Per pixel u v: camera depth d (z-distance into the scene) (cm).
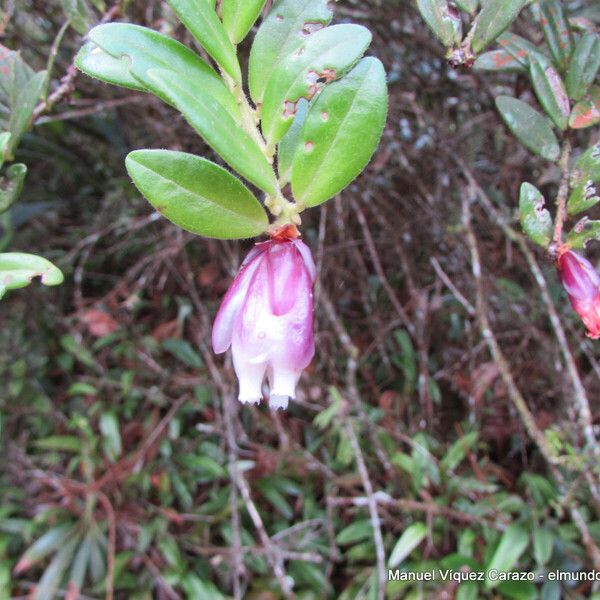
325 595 42
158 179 13
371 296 46
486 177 44
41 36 40
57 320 51
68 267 52
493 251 44
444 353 47
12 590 46
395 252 46
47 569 44
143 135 46
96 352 51
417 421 46
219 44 14
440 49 38
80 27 22
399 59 40
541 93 19
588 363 43
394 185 45
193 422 49
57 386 53
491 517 41
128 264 54
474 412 44
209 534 46
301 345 14
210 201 14
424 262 47
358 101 14
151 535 45
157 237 48
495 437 45
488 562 39
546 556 38
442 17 17
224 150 13
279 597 42
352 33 14
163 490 46
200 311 46
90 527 45
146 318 52
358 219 45
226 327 15
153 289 51
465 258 42
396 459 43
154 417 48
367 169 42
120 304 47
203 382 48
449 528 42
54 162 54
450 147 41
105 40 13
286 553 39
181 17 14
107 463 47
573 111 19
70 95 23
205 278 49
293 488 45
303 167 14
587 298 17
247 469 45
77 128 49
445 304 46
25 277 17
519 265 42
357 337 47
